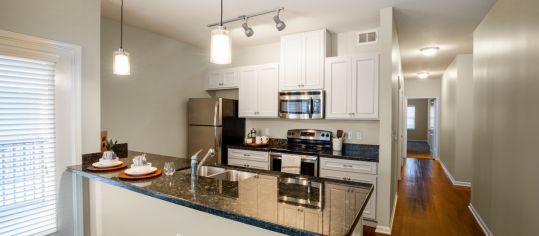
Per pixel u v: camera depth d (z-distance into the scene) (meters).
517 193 2.23
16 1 1.99
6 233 1.96
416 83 8.11
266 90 4.07
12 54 1.97
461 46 4.49
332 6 2.89
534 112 1.97
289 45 3.85
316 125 4.07
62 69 2.27
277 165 3.67
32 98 2.08
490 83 2.91
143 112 3.76
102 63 3.25
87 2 2.46
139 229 2.00
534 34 1.97
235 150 4.06
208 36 4.04
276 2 2.80
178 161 2.61
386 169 2.94
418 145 11.35
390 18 2.89
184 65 4.38
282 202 1.43
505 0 2.51
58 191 2.24
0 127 1.91
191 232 1.69
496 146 2.71
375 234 2.92
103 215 2.28
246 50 4.68
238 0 2.76
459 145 5.09
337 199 1.49
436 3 2.79
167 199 1.53
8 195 1.96
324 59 3.58
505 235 2.46
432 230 3.07
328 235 1.06
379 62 3.23
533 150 1.98
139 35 3.67
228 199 1.47
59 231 2.25
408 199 4.21
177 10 3.05
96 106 2.52
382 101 2.96
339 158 3.21
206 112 4.16
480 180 3.25
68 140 2.31
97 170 2.11
